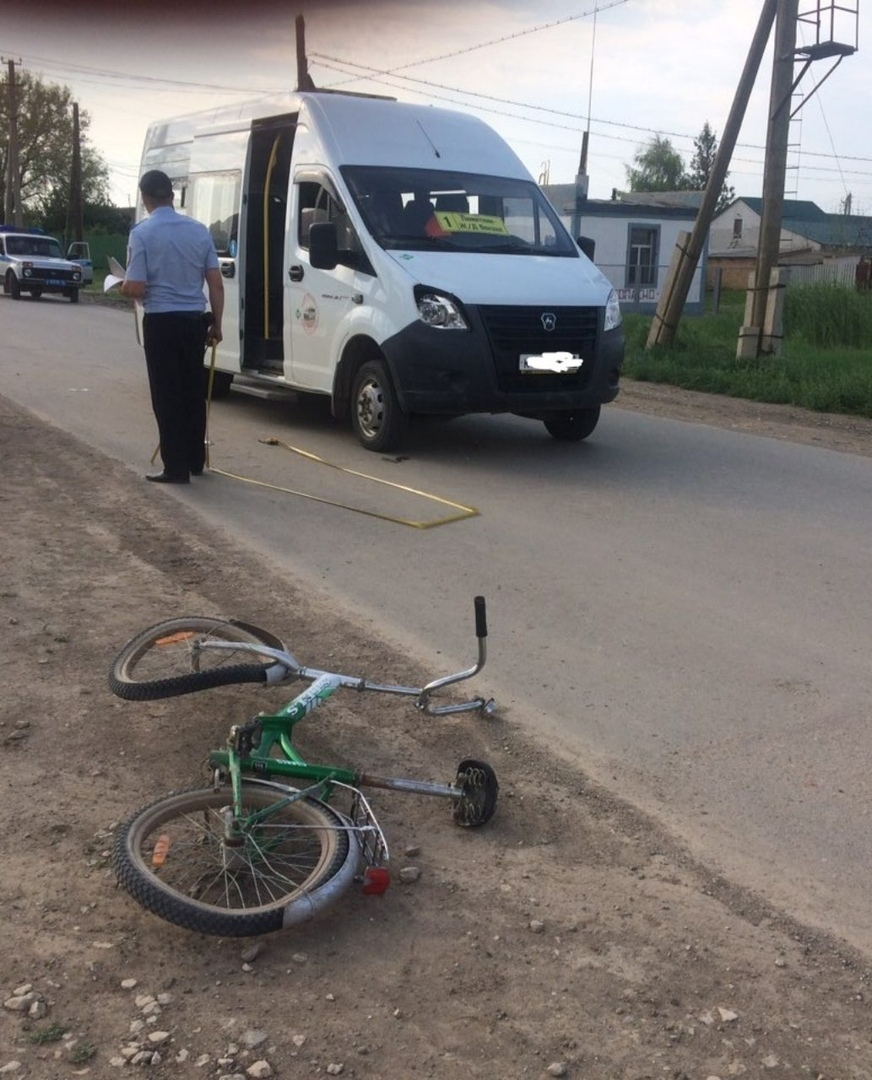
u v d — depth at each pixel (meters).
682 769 4.41
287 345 10.63
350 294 9.66
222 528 7.46
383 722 4.71
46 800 3.98
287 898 3.23
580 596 6.38
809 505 8.59
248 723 3.92
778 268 17.11
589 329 9.51
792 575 6.84
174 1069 2.79
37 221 69.19
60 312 26.44
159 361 8.34
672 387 15.80
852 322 21.20
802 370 15.86
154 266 8.16
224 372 12.00
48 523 7.36
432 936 3.35
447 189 10.13
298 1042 2.89
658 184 88.12
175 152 12.67
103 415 11.42
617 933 3.40
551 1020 3.02
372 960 3.23
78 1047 2.84
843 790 4.28
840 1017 3.08
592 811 4.09
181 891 3.42
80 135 63.12
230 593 6.18
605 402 9.83
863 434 12.05
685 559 7.12
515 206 10.39
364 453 9.98
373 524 7.71
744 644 5.72
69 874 3.57
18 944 3.23
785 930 3.45
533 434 11.27
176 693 4.17
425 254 9.44
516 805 4.11
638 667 5.39
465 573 6.72
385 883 3.47
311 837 3.60
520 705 4.94
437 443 10.54
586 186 37.66
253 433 10.85
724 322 25.09
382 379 9.64
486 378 9.08
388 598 6.23
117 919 3.36
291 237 10.44
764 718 4.88
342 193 9.79
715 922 3.47
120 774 4.18
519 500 8.50
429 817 4.02
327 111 10.28
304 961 3.21
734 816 4.08
